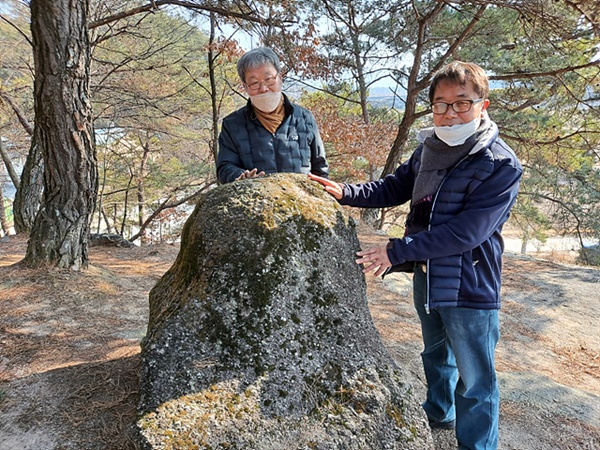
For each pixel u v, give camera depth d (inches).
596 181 431.8
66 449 71.0
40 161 289.3
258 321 65.0
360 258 73.1
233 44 328.2
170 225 634.8
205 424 57.6
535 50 306.8
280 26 252.1
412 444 62.7
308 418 61.2
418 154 81.1
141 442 55.8
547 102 364.2
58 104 153.2
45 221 167.2
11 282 154.3
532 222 538.3
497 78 318.0
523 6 257.9
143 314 145.9
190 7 245.3
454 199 68.4
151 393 60.9
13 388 90.4
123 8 364.5
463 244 65.5
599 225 429.1
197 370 62.2
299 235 69.5
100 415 79.7
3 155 401.7
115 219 674.2
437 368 84.4
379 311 172.1
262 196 71.8
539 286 217.6
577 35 290.7
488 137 67.7
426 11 371.2
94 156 170.1
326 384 64.4
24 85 409.7
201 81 474.9
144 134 550.3
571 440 96.3
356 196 83.9
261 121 97.5
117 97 395.9
